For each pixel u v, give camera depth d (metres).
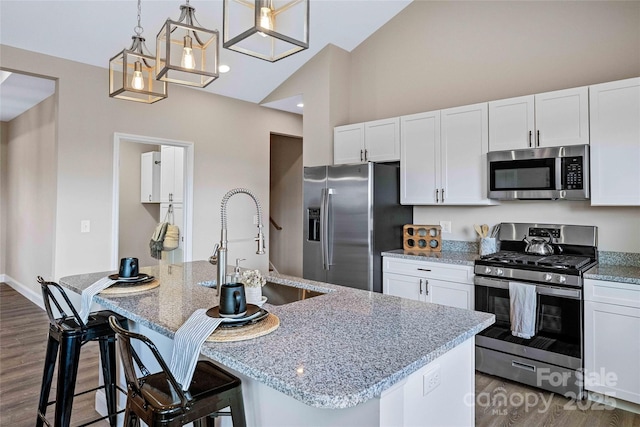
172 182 5.09
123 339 1.33
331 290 2.21
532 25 3.43
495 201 3.41
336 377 1.10
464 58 3.83
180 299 1.93
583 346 2.61
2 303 5.05
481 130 3.35
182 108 4.57
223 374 1.54
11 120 6.02
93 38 3.51
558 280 2.68
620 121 2.68
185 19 2.20
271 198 6.85
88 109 3.87
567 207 3.23
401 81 4.26
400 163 3.88
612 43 3.04
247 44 3.92
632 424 2.36
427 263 3.38
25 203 5.36
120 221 5.91
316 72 4.49
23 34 3.33
